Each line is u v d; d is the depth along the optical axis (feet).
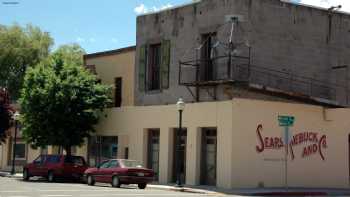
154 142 122.11
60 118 129.49
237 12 108.37
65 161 124.36
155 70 125.18
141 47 126.93
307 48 117.29
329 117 112.68
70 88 129.90
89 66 145.28
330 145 113.39
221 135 104.37
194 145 110.32
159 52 124.36
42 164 127.34
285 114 108.58
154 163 121.49
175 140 116.57
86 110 130.00
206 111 108.06
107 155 134.00
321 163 112.16
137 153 123.75
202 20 113.60
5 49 210.79
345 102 122.01
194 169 109.81
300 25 116.78
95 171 108.88
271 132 106.63
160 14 123.13
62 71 131.85
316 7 119.65
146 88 125.29
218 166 104.47
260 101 105.81
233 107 102.63
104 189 96.32
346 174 114.52
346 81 122.72
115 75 138.00
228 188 101.55
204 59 112.06
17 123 165.17
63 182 123.95
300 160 109.70
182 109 106.01
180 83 110.93
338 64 121.70
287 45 114.42
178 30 118.62
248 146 103.86
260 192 94.94
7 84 211.41
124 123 128.26
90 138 139.64
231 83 105.91
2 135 169.17
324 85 119.24
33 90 130.62
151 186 106.63
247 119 104.06
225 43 108.17
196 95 112.88
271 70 111.65
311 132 111.45
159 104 121.49
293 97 110.83
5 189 91.50
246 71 107.96
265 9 111.96
